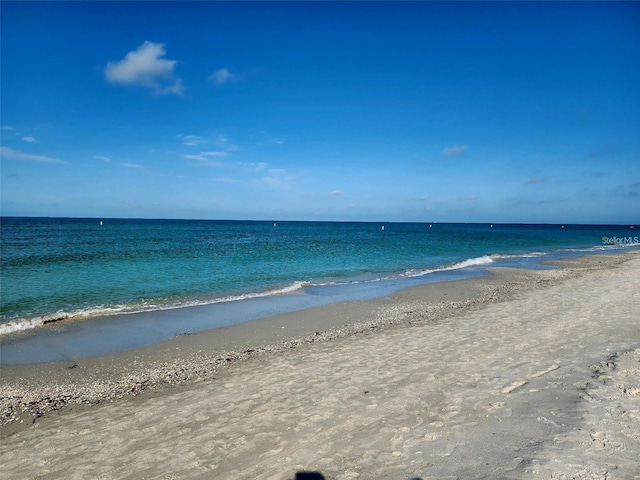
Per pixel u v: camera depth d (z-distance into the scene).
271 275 21.59
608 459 3.99
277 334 11.09
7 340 10.48
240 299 15.65
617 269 23.58
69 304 14.30
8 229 61.03
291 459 4.59
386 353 8.65
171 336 10.92
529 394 5.88
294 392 6.66
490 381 6.58
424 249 41.06
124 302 14.81
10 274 19.55
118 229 72.69
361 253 35.06
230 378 7.59
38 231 57.59
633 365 6.78
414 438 4.86
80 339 10.61
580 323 10.34
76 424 5.88
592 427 4.65
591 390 5.75
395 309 13.98
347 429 5.24
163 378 7.86
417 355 8.36
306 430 5.29
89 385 7.66
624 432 4.50
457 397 6.02
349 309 14.05
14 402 6.86
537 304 13.34
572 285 17.41
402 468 4.21
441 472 4.05
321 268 24.66
